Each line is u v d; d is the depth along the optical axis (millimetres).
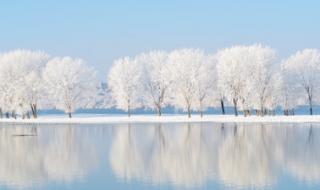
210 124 94062
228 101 112562
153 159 50031
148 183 37469
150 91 118875
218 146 59344
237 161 47656
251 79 104312
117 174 41531
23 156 53625
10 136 75812
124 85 117312
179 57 110938
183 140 66438
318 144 58812
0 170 44438
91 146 61750
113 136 73750
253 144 60312
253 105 104500
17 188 36594
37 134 78938
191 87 108250
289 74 111500
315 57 112438
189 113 108875
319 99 112875
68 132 81812
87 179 39469
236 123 95438
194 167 44625
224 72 106250
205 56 114875
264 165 44875
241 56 106750
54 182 38500
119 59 119625
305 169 42250
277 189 34625
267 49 107875
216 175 40406
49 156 53344
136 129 85625
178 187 35812
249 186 35750
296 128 80125
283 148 56062
